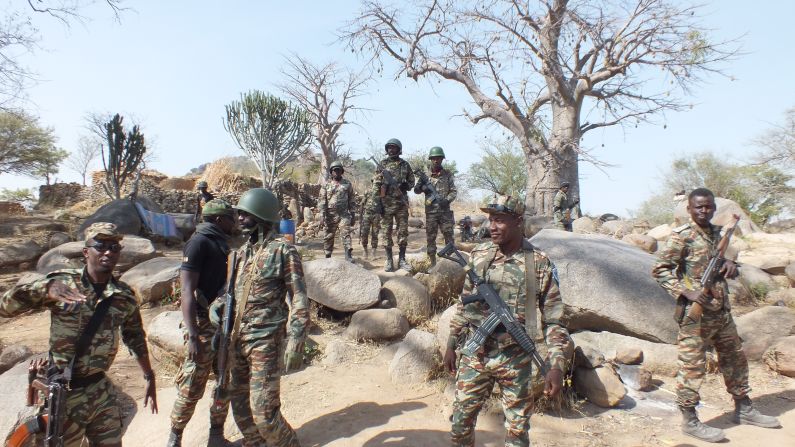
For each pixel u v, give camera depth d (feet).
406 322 20.13
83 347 9.62
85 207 63.93
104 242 9.91
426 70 74.02
